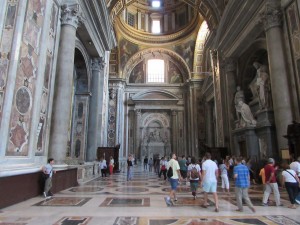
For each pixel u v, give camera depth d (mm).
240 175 5109
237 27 13523
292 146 8156
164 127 28906
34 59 6992
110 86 27484
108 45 16781
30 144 6668
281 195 7184
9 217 4430
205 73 25672
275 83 9750
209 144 24844
